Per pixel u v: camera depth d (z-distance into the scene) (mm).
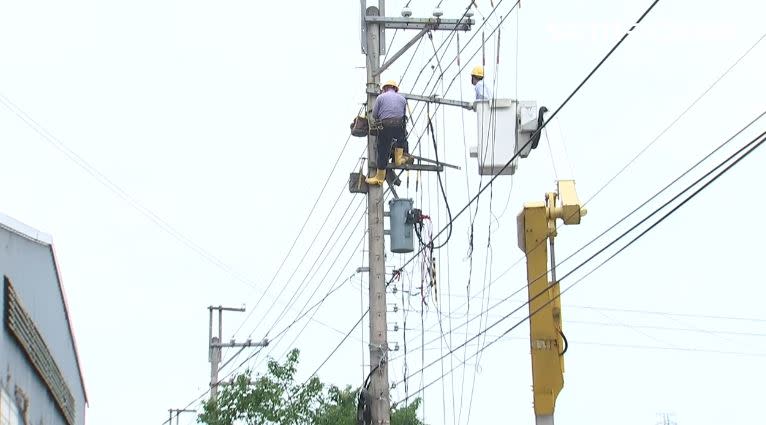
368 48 23344
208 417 29812
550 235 17547
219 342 43156
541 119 19953
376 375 22984
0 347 12953
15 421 14211
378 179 22828
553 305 17469
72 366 21281
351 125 23125
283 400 29875
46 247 16656
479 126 20141
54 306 17969
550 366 17359
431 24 22703
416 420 38281
